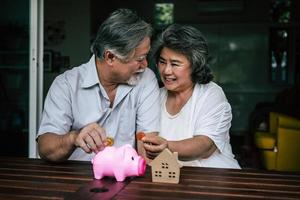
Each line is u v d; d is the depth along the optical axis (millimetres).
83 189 1185
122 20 1403
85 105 1653
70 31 5273
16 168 1449
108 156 1274
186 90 1814
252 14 7031
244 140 6246
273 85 6965
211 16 7168
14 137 3834
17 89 4039
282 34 6934
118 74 1528
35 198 1109
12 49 4000
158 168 1266
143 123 1676
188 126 1753
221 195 1147
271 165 3951
